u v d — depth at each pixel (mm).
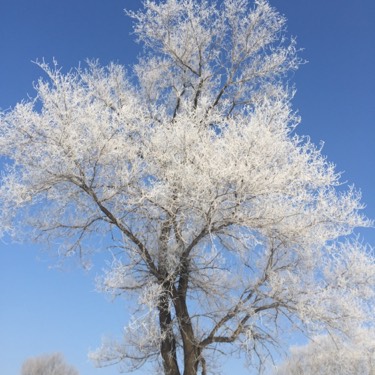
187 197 6793
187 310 7992
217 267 8109
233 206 6734
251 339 7609
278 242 7758
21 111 6824
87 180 7223
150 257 7867
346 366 9086
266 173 6555
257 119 7312
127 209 7602
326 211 7305
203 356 8867
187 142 7164
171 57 9469
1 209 7387
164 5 9328
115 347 9102
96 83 9125
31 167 7082
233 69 9367
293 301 7762
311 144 7117
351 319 7996
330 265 8188
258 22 9234
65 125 6816
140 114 8344
